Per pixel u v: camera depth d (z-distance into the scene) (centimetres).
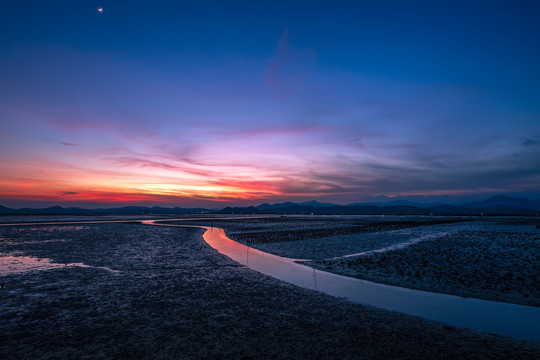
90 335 662
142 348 597
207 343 620
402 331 685
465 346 606
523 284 1142
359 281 1204
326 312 820
